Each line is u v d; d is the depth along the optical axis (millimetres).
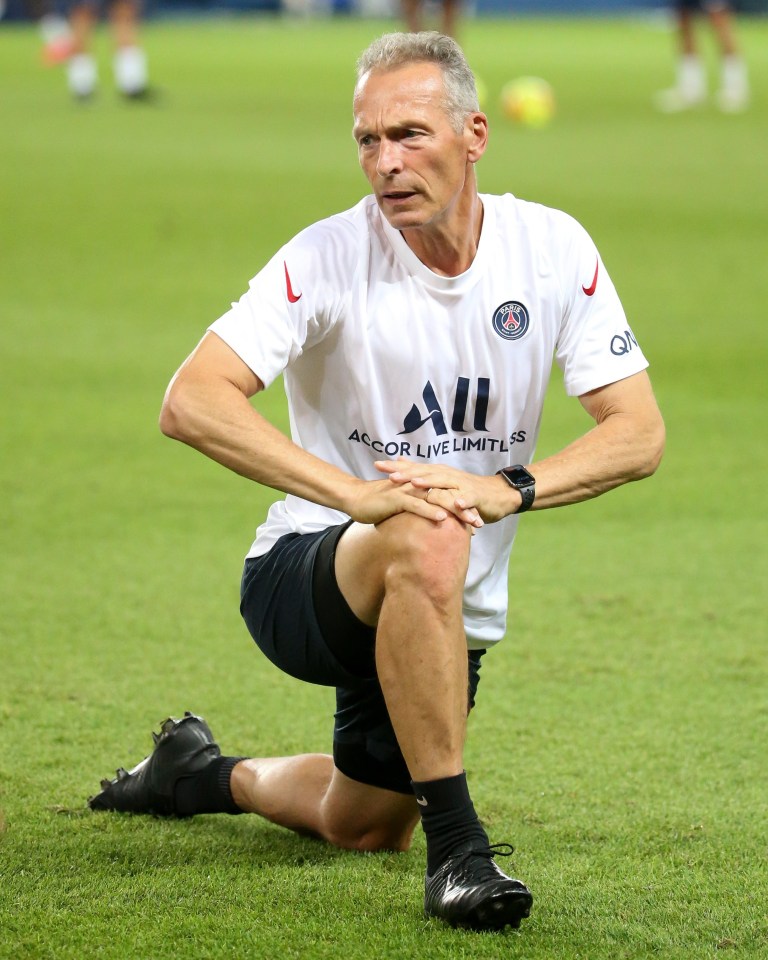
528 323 9109
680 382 23141
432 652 8047
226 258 31828
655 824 9906
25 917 8172
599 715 11984
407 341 9008
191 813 10023
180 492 17938
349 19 150375
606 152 50438
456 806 8203
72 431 20172
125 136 52469
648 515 17500
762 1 150250
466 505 8164
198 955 7738
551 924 8211
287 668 9273
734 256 33281
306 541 9109
